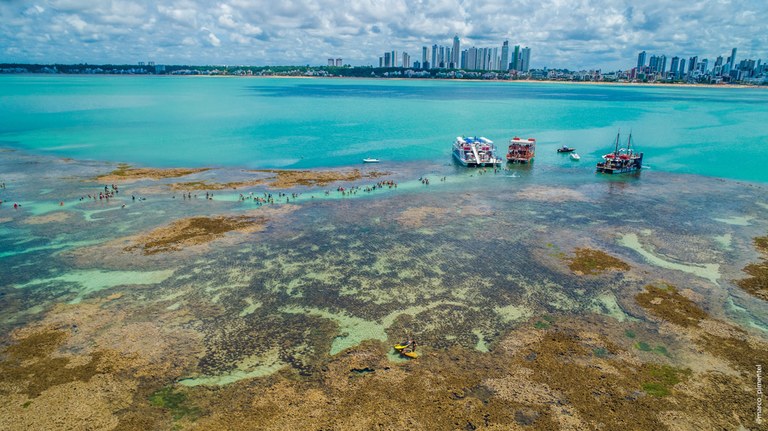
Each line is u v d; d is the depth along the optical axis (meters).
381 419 29.66
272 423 29.34
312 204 71.81
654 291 45.59
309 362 35.19
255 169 95.25
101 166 95.56
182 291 45.38
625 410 30.38
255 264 51.12
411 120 172.50
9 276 48.12
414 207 70.69
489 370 34.28
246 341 37.69
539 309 42.47
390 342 37.66
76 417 29.69
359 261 52.00
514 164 102.62
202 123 158.88
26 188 78.44
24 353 35.88
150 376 33.53
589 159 108.06
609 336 38.38
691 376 33.53
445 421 29.50
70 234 58.94
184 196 75.12
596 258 52.78
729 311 42.12
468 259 52.59
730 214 67.81
